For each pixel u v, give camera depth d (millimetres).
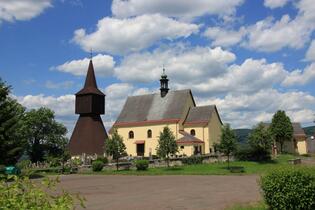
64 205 6109
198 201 22078
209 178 39531
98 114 85688
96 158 62250
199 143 73062
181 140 72312
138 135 80875
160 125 78500
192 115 78875
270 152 62438
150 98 84688
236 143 54281
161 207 20125
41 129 96125
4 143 45469
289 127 87250
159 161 57406
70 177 45500
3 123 46312
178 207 20031
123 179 40875
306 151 98812
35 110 95625
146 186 32156
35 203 6062
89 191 28781
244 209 18234
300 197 15133
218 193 25844
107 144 57219
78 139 83750
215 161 61125
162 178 40969
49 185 6680
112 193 27266
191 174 45812
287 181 15344
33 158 93812
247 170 49312
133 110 84500
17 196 6035
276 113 88438
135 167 56219
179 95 81312
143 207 20234
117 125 83188
